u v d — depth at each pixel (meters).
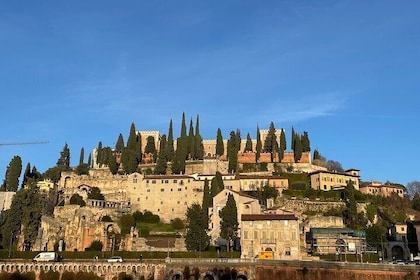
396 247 151.50
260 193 192.75
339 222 168.38
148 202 197.75
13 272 107.38
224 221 138.00
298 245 126.56
